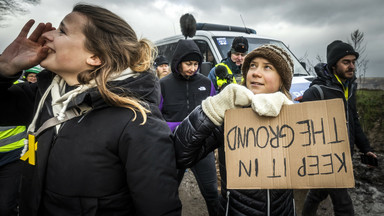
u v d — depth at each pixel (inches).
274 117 40.9
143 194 35.5
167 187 36.9
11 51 44.7
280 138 40.2
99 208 36.3
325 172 37.6
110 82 38.2
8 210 84.7
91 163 35.5
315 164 38.2
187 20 150.3
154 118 39.6
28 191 40.1
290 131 39.9
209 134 42.8
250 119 41.3
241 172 40.6
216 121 41.2
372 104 204.7
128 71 40.6
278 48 50.0
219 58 167.3
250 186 40.0
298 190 128.0
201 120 41.3
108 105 38.1
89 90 37.4
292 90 147.4
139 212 36.5
